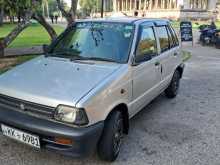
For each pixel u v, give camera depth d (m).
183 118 5.38
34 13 10.51
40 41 17.25
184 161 3.86
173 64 6.06
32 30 27.75
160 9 51.16
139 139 4.43
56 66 4.00
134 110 4.34
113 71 3.80
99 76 3.63
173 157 3.95
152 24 5.17
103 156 3.64
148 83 4.73
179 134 4.67
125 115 4.07
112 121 3.58
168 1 51.47
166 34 5.83
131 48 4.23
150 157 3.92
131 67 4.06
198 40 20.20
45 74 3.73
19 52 11.20
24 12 9.73
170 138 4.51
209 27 18.86
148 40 4.83
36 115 3.26
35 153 3.87
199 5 49.69
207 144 4.36
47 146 3.25
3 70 7.80
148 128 4.86
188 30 17.17
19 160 3.71
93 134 3.18
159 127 4.92
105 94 3.41
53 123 3.16
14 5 9.41
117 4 64.38
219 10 47.34
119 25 4.66
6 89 3.48
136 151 4.06
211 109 5.91
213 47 16.80
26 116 3.29
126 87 3.91
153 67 4.85
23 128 3.26
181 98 6.61
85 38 4.66
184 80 8.40
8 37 9.68
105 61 4.14
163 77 5.52
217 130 4.88
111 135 3.55
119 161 3.78
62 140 3.15
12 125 3.35
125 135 4.53
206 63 11.23
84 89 3.31
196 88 7.52
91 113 3.19
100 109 3.32
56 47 4.78
